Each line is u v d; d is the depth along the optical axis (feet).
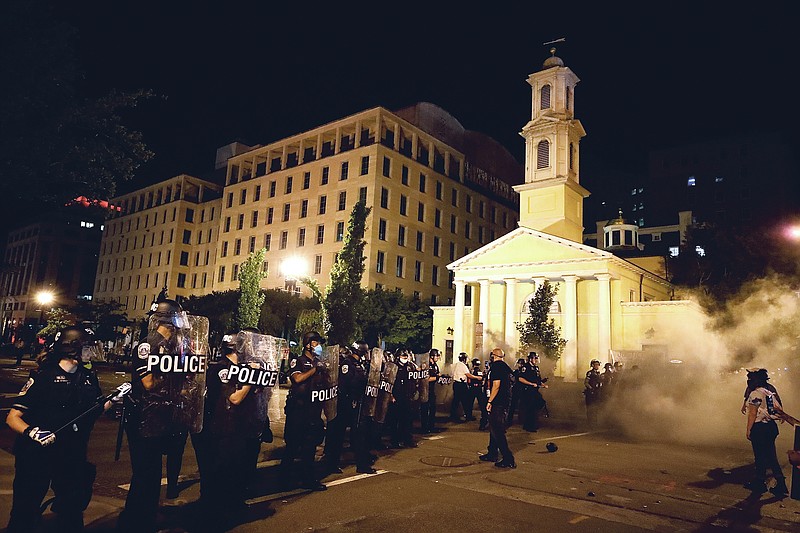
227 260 208.23
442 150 197.26
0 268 99.81
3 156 33.63
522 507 22.38
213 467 18.40
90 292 350.84
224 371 19.02
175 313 17.57
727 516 22.58
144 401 16.61
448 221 192.13
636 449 39.73
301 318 116.06
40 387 14.84
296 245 183.52
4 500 19.34
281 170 197.16
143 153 40.91
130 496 16.49
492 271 124.77
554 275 116.16
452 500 22.99
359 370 28.45
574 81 139.03
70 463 14.98
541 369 106.42
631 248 158.51
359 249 100.42
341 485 25.00
